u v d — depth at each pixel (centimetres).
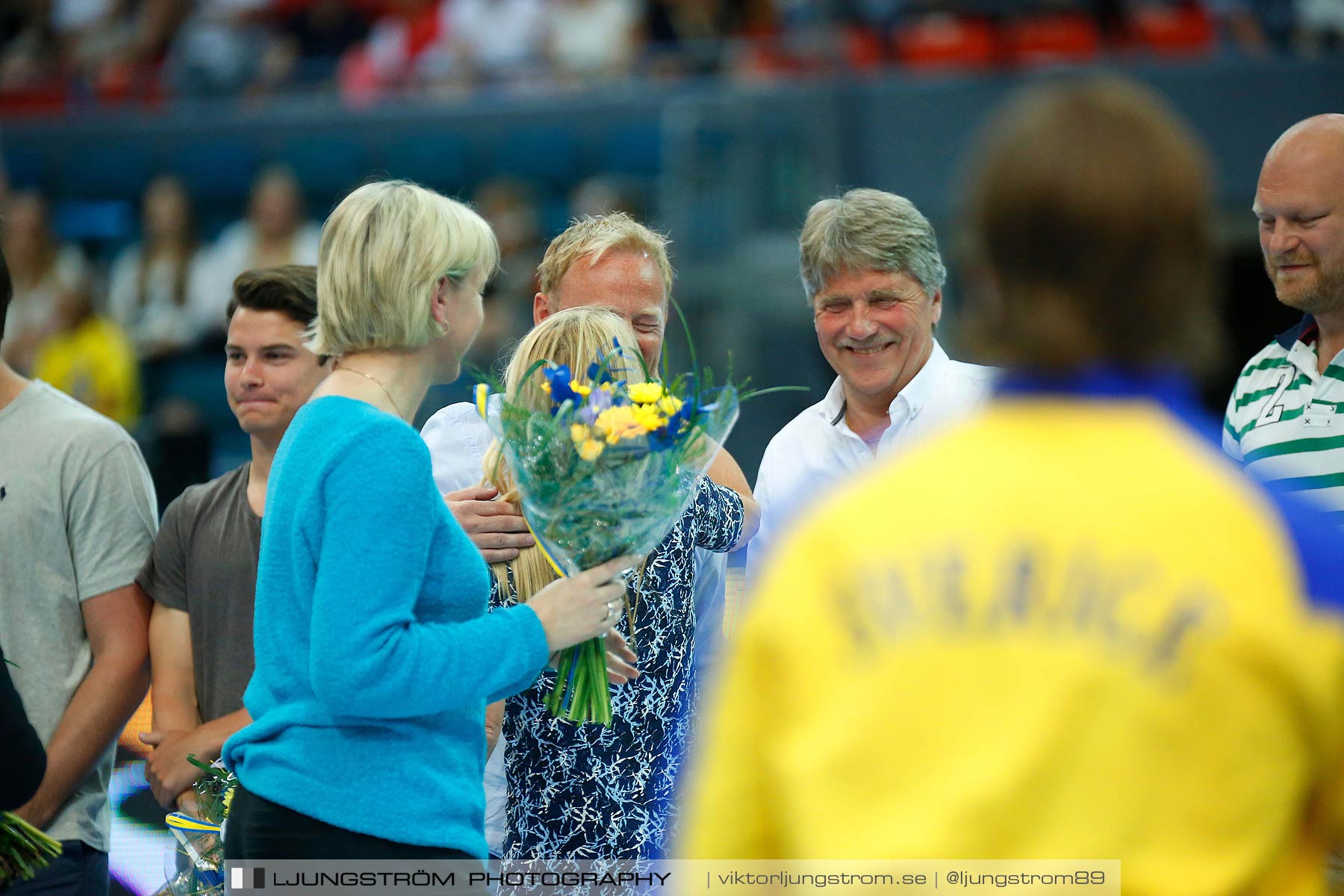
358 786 685
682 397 793
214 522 993
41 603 960
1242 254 2638
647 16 2923
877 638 367
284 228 2681
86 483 977
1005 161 387
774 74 2766
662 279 1002
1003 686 355
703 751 404
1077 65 2644
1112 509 364
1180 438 382
